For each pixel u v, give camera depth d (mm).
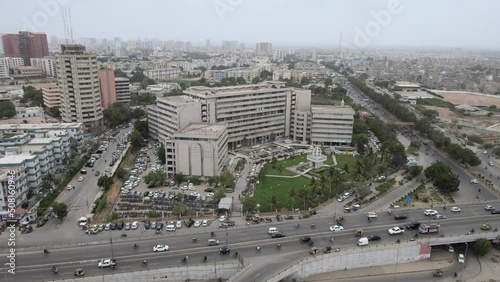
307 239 160750
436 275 149000
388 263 156125
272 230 169500
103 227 174000
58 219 182500
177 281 142125
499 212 188375
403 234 168000
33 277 136875
